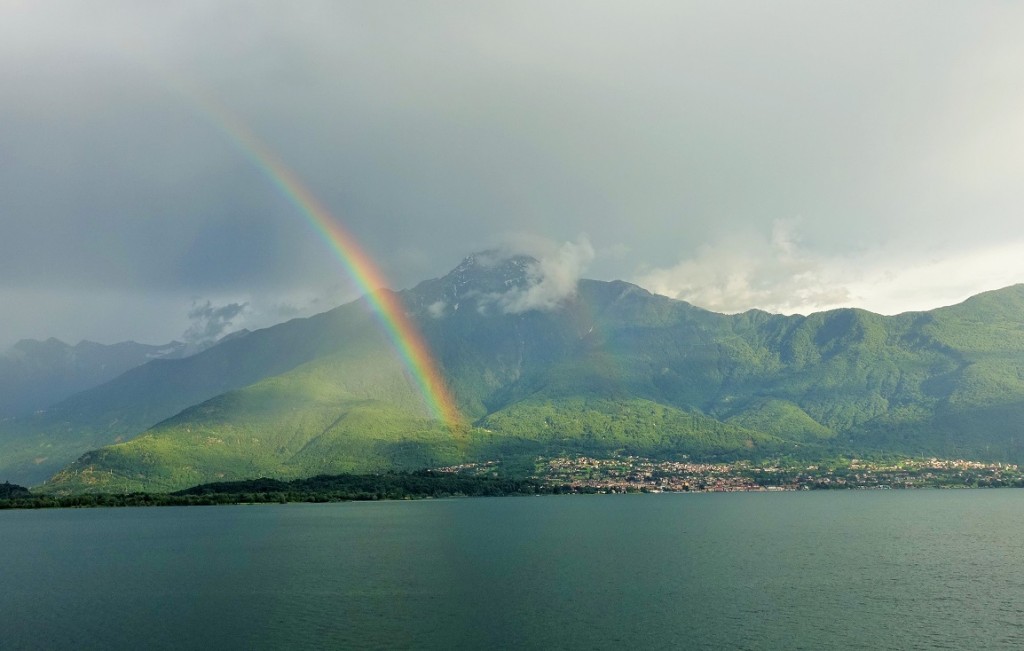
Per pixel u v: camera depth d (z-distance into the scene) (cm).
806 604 12731
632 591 13925
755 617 11831
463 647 10312
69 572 17662
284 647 10438
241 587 15038
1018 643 10444
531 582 15000
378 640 10675
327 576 16225
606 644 10388
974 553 18888
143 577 16625
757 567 16762
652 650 10100
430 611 12388
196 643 10731
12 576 17138
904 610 12275
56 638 11125
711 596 13425
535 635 10844
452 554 19662
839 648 10206
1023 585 14400
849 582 14738
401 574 16312
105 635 11231
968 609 12356
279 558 19462
